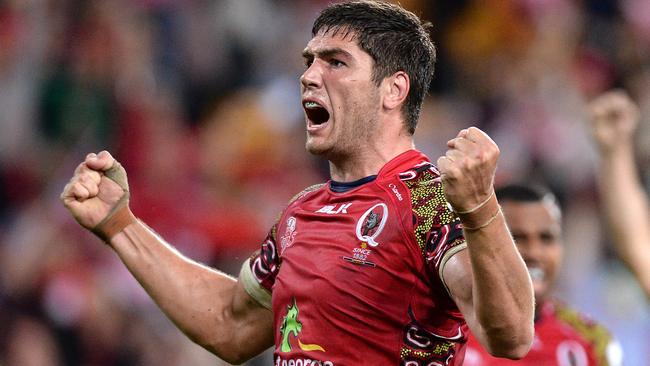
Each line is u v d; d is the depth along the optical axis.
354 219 15.12
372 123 15.54
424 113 48.09
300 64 49.81
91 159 17.38
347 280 14.80
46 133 45.34
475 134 13.54
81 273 35.50
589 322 23.25
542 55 50.69
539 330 22.78
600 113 22.45
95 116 45.47
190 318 17.25
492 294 13.51
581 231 44.00
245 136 45.69
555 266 22.70
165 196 41.72
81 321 34.19
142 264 17.38
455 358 15.09
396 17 15.74
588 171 45.69
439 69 51.75
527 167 45.78
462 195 13.41
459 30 52.78
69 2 47.41
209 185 43.59
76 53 46.56
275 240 16.48
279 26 51.56
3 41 47.69
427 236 14.62
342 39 15.53
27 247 36.31
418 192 15.00
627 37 53.44
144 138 44.88
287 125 46.84
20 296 34.25
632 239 22.20
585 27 53.16
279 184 44.16
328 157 15.78
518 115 47.62
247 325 17.11
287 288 15.34
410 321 14.72
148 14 49.28
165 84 48.38
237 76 50.22
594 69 51.84
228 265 39.75
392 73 15.59
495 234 13.49
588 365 22.78
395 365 14.78
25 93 46.09
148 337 34.44
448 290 14.38
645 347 38.72
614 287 40.56
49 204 40.94
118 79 46.34
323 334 14.91
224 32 50.97
